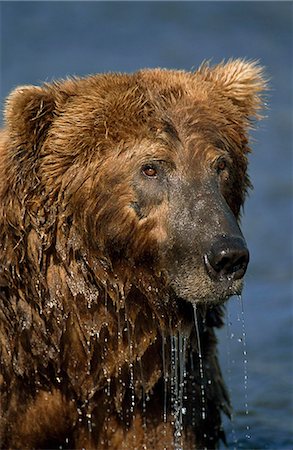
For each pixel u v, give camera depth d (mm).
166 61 34406
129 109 10789
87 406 11352
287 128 29266
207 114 10961
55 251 10883
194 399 11703
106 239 10773
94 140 10789
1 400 11211
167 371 11273
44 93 10953
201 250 10234
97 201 10734
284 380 16250
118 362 11141
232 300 19172
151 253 10680
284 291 19781
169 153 10609
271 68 34094
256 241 22516
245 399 14562
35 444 11578
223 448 14062
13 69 33156
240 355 17172
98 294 10945
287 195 25016
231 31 36750
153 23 37062
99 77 11344
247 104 11820
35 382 11195
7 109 11062
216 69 11891
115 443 11539
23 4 38031
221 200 10508
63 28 36500
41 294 10938
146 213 10633
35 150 10883
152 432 11508
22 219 10812
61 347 11094
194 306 10445
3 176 10969
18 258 10883
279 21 37562
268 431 14633
